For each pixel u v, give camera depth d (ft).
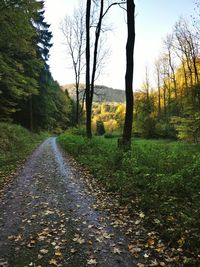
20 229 21.77
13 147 75.41
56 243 19.35
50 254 17.89
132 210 24.90
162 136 149.18
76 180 38.32
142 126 156.56
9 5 55.72
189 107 76.18
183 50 131.64
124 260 17.06
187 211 21.89
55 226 22.25
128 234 20.53
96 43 76.18
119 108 252.83
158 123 158.51
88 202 28.25
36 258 17.43
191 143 72.59
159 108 193.67
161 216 22.24
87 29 76.18
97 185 34.81
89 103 78.43
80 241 19.53
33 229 21.74
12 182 37.55
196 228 19.36
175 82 165.27
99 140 71.97
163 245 18.58
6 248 18.75
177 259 16.87
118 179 33.53
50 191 32.78
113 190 31.50
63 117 272.72
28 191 32.83
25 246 18.98
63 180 38.50
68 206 27.12
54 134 252.42
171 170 32.22
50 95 182.50
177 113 151.74
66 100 270.67
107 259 17.20
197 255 17.04
